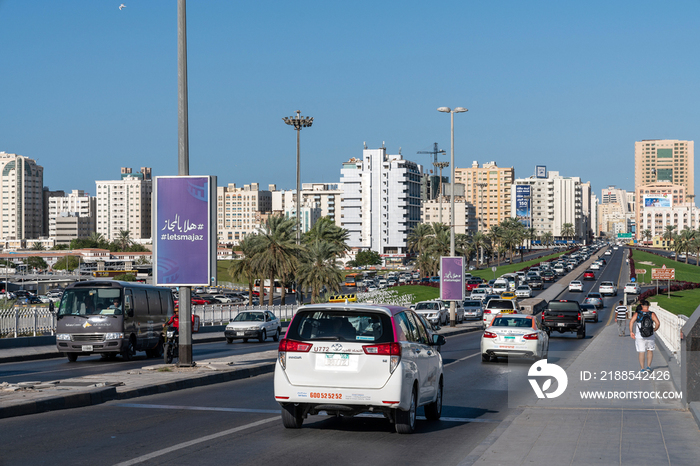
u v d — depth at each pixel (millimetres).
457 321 60000
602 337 38688
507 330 24938
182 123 20109
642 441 10242
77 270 171875
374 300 83312
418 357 12016
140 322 29250
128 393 15672
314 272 75812
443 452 10266
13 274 165750
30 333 35812
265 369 22016
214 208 20109
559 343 36438
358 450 10312
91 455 9656
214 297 104500
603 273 144625
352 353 11156
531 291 100938
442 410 14547
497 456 9336
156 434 11266
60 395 14117
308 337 11398
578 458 9172
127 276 129500
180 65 20016
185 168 20203
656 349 28984
